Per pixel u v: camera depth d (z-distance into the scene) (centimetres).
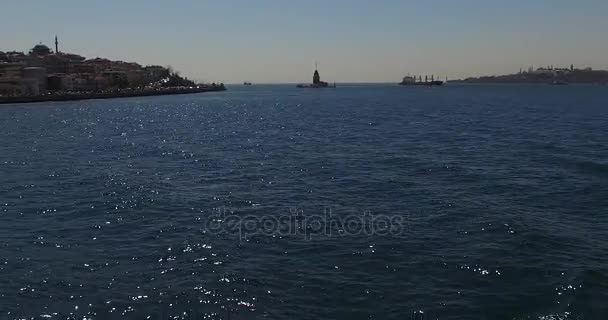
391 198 2705
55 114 10225
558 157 4109
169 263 1762
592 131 6359
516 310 1416
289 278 1631
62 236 2078
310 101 16900
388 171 3516
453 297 1495
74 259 1806
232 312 1411
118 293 1523
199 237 2052
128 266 1738
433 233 2080
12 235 2088
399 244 1947
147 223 2262
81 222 2286
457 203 2559
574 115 9444
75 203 2638
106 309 1423
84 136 6153
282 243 1973
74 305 1447
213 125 7775
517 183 3059
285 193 2861
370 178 3262
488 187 2956
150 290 1542
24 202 2662
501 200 2641
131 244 1972
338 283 1593
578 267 1703
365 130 6675
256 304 1457
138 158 4281
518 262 1750
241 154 4497
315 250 1891
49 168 3747
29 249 1914
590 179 3158
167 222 2278
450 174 3372
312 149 4772
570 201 2623
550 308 1425
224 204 2612
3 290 1537
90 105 13775
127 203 2634
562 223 2234
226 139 5775
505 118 8806
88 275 1659
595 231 2123
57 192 2906
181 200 2700
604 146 4838
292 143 5291
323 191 2900
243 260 1789
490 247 1902
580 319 1366
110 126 7606
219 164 3931
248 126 7544
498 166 3694
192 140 5700
